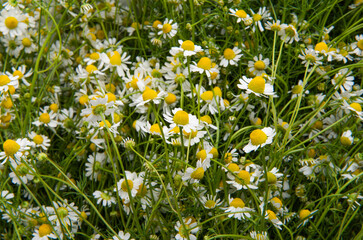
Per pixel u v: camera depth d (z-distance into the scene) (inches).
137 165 29.3
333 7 31.4
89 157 29.2
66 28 33.2
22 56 32.6
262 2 31.6
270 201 27.5
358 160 28.2
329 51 29.6
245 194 27.8
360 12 31.5
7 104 29.0
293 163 28.7
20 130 29.6
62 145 30.2
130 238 27.5
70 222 27.3
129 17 32.5
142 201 27.4
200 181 28.3
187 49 27.9
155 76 30.1
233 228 27.3
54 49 31.9
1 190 27.4
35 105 31.1
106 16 32.6
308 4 31.7
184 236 26.9
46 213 27.5
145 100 26.1
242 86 26.6
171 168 27.4
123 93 29.7
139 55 31.9
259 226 26.8
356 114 28.1
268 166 27.8
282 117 29.5
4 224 29.1
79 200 29.4
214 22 31.5
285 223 28.4
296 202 29.3
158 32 30.5
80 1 32.9
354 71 30.8
